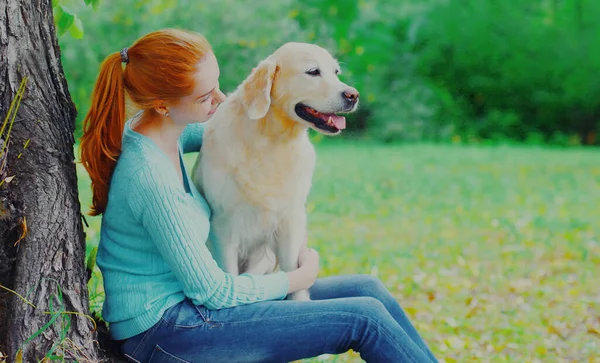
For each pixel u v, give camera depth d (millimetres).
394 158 12898
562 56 16609
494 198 9281
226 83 11945
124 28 10508
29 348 2533
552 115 16859
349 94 3287
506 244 6938
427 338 4465
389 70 16672
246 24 12008
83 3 3480
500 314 4961
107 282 2637
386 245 6836
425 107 16359
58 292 2588
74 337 2625
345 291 3154
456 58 16797
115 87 2607
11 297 2529
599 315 4922
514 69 16719
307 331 2566
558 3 16719
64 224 2611
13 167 2521
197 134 3359
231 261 3389
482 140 16500
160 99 2594
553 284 5684
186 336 2539
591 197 9398
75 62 9820
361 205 8680
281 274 2752
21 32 2533
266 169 3230
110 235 2643
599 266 6188
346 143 15508
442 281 5699
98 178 2680
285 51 3359
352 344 2613
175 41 2568
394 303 3148
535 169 11836
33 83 2562
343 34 15820
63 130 2666
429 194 9523
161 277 2605
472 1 16766
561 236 7195
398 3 16953
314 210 8352
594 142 16750
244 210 3303
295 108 3297
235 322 2562
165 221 2518
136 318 2561
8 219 2518
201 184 3291
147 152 2582
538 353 4230
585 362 4098
